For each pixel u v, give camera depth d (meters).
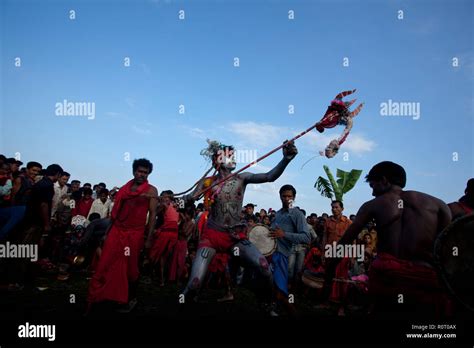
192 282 3.77
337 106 3.52
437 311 2.25
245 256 3.88
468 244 2.21
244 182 4.06
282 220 4.82
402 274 2.29
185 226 7.59
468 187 3.79
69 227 7.86
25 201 6.29
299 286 6.69
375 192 2.65
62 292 5.27
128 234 4.15
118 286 3.99
